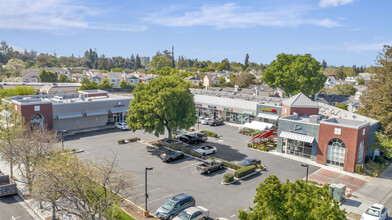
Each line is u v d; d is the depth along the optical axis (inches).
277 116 2396.7
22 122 1673.2
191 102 2048.5
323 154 1738.4
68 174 850.8
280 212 690.2
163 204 1120.8
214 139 2283.5
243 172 1501.0
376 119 2078.0
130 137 2278.5
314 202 675.4
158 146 2023.9
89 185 862.5
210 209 1160.8
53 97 2797.7
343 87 4512.8
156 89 1966.0
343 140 1646.2
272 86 3784.5
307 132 1811.0
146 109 1856.5
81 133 2375.7
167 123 2049.7
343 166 1663.4
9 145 1262.3
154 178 1465.3
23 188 1331.2
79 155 1796.3
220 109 2982.3
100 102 2610.7
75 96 2999.5
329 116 2239.2
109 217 943.7
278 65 3656.5
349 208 1213.7
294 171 1619.1
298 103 2158.0
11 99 2466.8
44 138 1304.1
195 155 1812.3
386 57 2321.6
